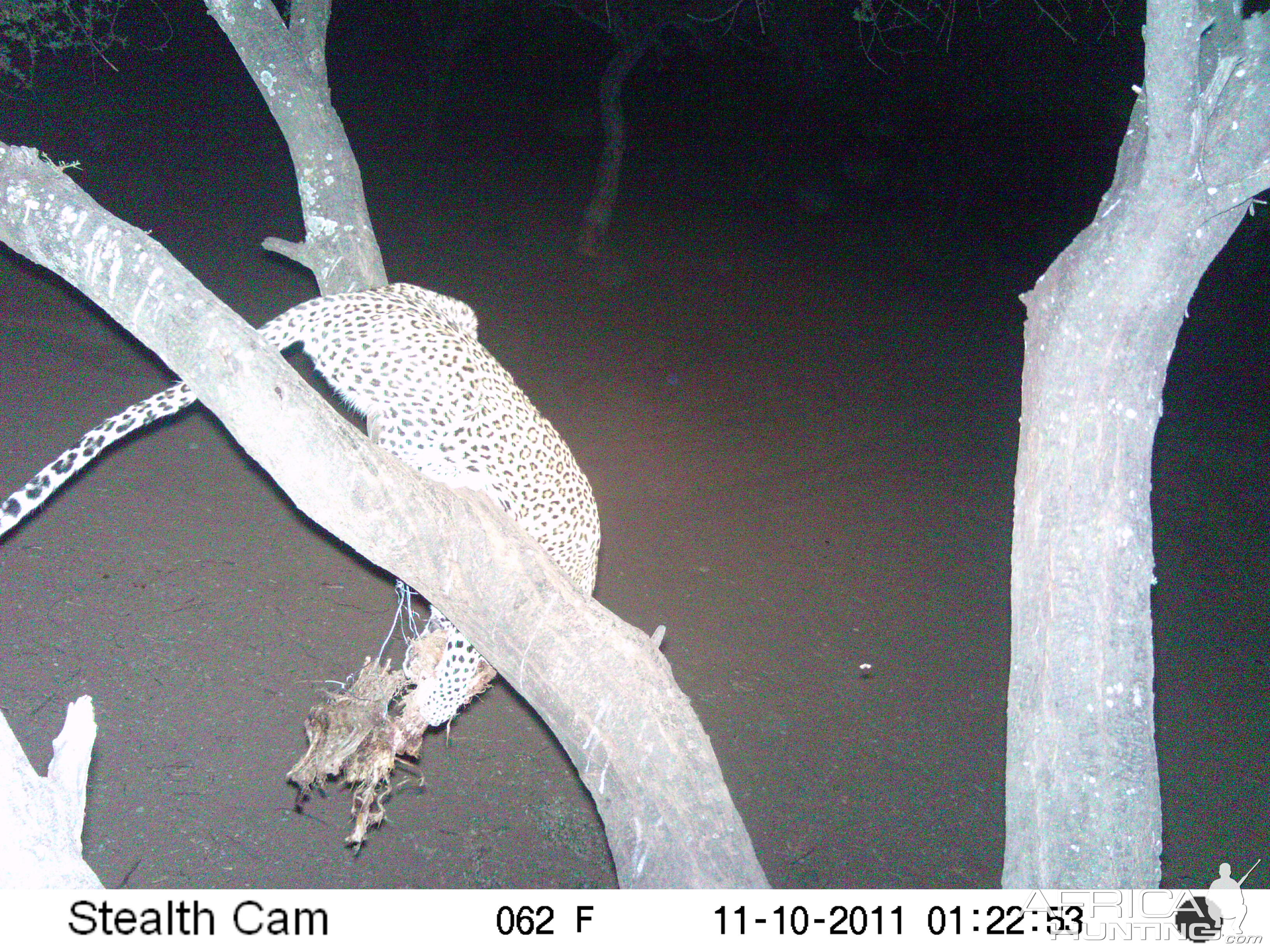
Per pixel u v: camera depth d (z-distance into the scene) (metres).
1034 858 2.30
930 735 5.77
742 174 22.95
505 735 5.28
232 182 16.31
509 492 3.31
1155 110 1.99
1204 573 8.15
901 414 11.27
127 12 20.03
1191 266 2.13
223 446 7.50
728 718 5.66
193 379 2.16
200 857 4.18
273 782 4.62
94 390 8.03
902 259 19.17
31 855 1.95
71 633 5.20
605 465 8.82
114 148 16.89
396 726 3.24
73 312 9.62
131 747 4.62
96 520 6.22
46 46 7.11
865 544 7.99
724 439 9.84
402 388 3.18
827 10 18.03
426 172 19.12
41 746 4.44
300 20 4.18
